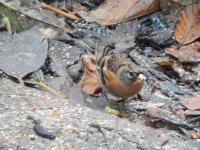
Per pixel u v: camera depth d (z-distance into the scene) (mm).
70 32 13953
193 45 14109
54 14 14562
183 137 10594
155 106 11797
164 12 14781
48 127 9719
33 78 11758
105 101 11734
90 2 15117
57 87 11641
